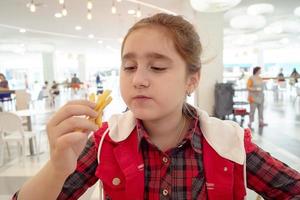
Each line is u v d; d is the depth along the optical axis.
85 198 2.27
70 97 13.63
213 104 5.55
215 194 0.66
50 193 0.56
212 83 5.53
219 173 0.67
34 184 0.57
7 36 10.24
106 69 24.41
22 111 4.31
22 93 6.07
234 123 0.77
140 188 0.65
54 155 0.52
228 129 0.72
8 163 3.64
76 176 0.71
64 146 0.51
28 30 8.93
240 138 0.71
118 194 0.67
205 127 0.71
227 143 0.70
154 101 0.60
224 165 0.67
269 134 4.81
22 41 11.74
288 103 9.59
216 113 5.41
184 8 5.74
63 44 13.57
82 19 7.38
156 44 0.60
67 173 0.54
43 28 8.70
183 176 0.66
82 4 5.70
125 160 0.67
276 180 0.71
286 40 12.40
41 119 6.79
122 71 0.64
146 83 0.60
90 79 22.14
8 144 4.32
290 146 4.05
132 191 0.65
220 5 3.31
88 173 0.72
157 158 0.67
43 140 4.71
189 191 0.66
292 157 3.53
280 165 0.73
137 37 0.62
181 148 0.68
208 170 0.67
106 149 0.70
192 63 0.66
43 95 10.94
